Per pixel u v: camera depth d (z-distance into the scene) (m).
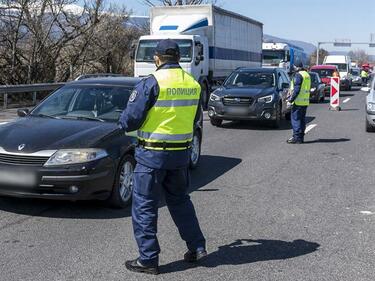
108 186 6.16
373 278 4.53
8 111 17.78
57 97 7.58
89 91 7.53
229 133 14.09
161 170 4.46
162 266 4.72
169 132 4.40
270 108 14.64
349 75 39.38
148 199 4.48
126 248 5.12
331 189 7.75
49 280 4.36
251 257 4.97
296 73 12.09
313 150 11.34
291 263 4.83
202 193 7.40
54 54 25.91
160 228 5.78
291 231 5.76
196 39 20.67
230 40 25.55
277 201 7.02
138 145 4.50
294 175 8.71
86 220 6.00
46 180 5.80
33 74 25.02
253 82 15.66
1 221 5.92
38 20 24.58
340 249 5.22
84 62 28.00
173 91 4.38
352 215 6.41
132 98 4.33
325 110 21.62
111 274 4.51
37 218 6.05
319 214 6.43
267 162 9.87
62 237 5.41
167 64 4.48
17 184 5.85
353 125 16.20
